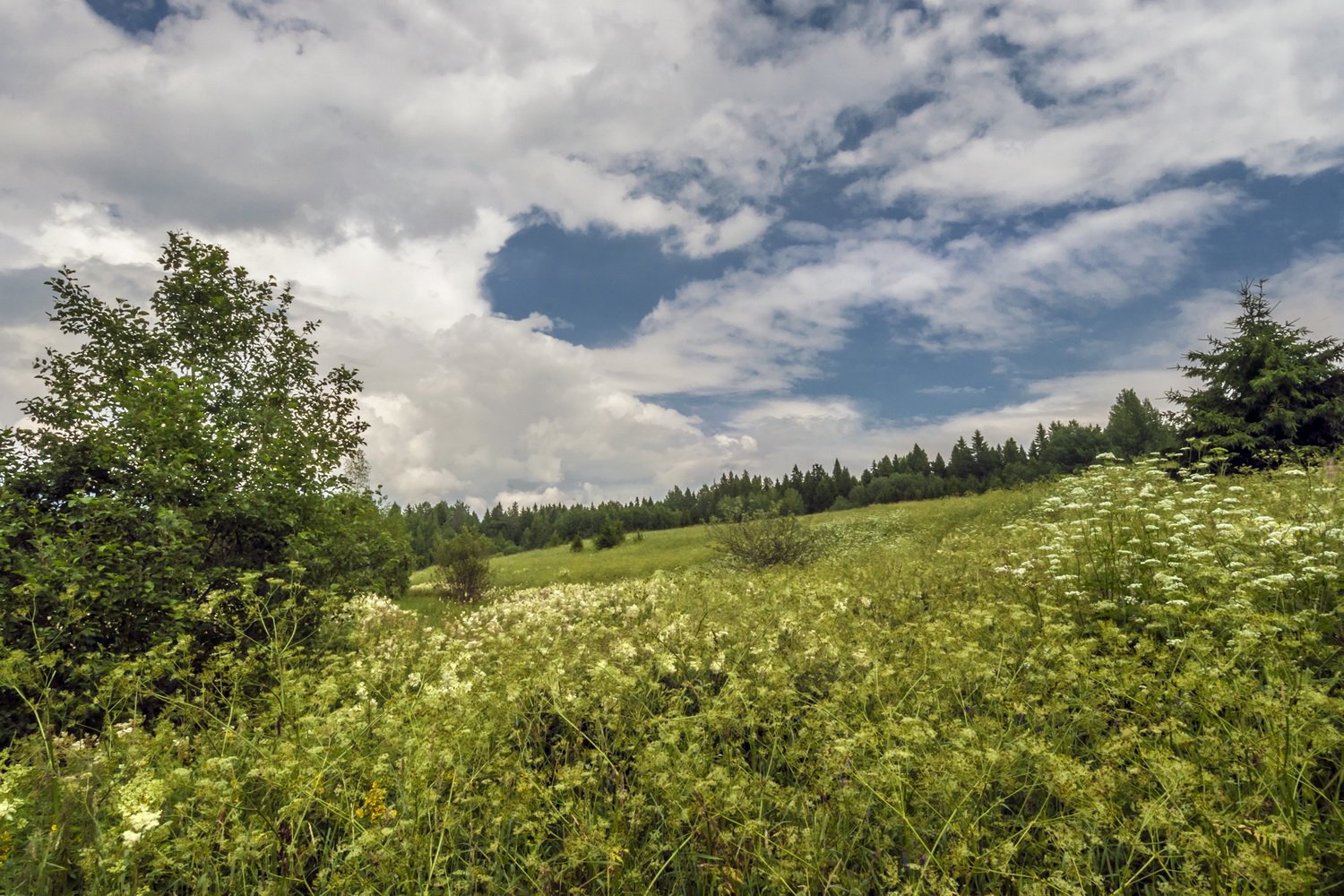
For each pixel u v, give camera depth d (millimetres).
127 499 7785
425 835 2695
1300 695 2811
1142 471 9445
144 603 7094
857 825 2688
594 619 5980
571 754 3520
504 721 3529
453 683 3883
